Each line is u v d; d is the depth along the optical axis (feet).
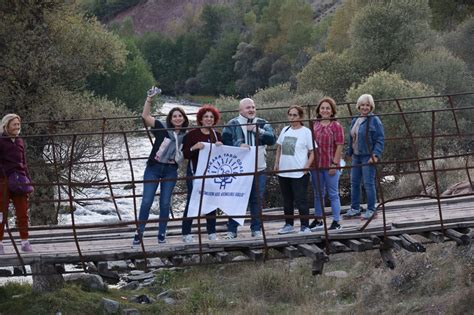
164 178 31.37
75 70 80.79
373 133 34.96
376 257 54.85
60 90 77.20
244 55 266.98
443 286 46.98
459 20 161.38
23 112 75.20
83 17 84.64
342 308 48.85
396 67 118.62
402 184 68.80
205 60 301.02
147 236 34.42
